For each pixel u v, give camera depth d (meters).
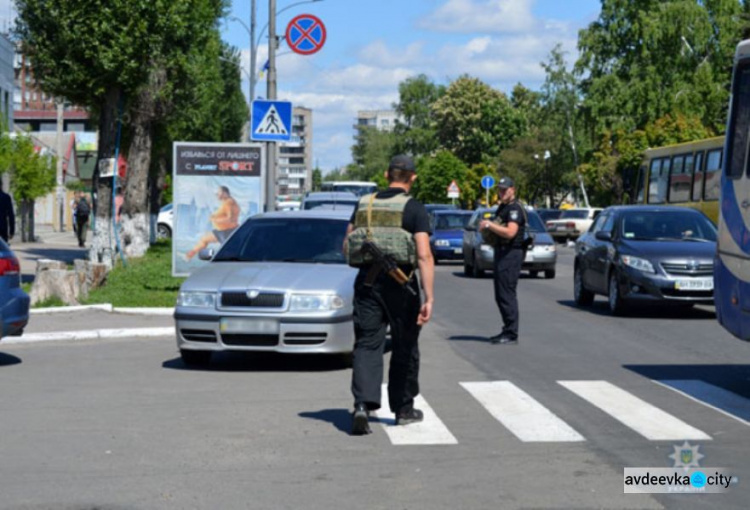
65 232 72.06
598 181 70.88
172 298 21.38
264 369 13.36
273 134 23.72
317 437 9.16
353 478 7.76
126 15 25.20
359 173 160.25
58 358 14.34
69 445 8.84
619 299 19.89
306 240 14.51
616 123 70.38
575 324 18.75
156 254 38.19
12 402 10.87
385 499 7.18
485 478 7.75
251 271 13.55
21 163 49.28
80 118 129.62
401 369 9.56
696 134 66.19
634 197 38.31
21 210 51.12
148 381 12.30
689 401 10.98
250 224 14.94
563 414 10.25
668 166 35.44
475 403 10.84
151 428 9.54
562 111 89.06
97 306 19.27
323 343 12.94
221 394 11.40
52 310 19.02
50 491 7.38
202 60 33.88
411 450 8.67
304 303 12.90
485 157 117.88
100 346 15.69
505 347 15.56
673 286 19.22
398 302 9.26
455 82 122.50
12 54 59.41
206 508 6.96
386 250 9.21
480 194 88.94
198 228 22.47
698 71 69.25
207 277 13.44
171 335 16.84
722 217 12.16
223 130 70.25
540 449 8.73
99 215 27.67
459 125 120.81
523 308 21.89
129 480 7.70
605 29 73.00
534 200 109.75
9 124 58.66
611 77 70.81
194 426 9.62
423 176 93.19
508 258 15.86
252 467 8.09
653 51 71.06
